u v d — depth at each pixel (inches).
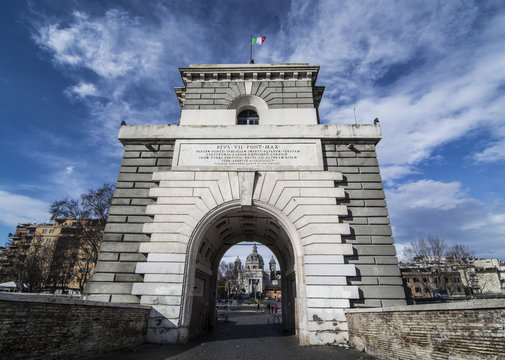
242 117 815.7
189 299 586.6
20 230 3811.5
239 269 5807.1
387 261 602.5
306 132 724.7
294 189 666.8
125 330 473.7
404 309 365.7
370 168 695.7
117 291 581.0
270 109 776.3
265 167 689.0
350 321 541.3
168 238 621.9
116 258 610.2
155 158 713.0
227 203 658.8
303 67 818.8
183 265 598.5
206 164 695.7
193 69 823.1
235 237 944.9
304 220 639.1
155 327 551.2
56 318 336.8
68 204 1760.6
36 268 2415.1
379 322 430.9
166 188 668.1
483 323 261.7
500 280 3088.1
